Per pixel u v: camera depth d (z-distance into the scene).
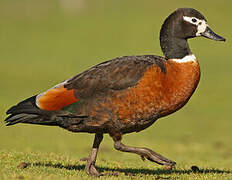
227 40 42.38
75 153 14.37
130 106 8.78
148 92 8.78
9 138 16.86
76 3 57.03
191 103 26.80
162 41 9.60
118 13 52.56
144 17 50.56
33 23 49.28
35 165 10.06
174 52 9.38
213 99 27.45
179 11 9.62
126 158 13.86
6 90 27.52
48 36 45.12
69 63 36.09
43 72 32.94
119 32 46.25
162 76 8.90
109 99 8.76
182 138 19.70
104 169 10.45
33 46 41.53
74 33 46.22
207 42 42.19
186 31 9.52
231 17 48.38
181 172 10.55
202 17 9.66
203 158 15.18
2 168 9.32
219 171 10.94
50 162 10.75
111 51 40.19
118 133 9.04
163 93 8.90
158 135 20.23
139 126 9.07
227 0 53.66
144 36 44.84
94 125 8.91
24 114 8.99
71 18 51.19
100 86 8.78
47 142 17.00
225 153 16.77
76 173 9.30
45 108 8.88
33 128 20.36
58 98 8.88
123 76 8.77
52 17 51.53
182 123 22.73
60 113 8.86
